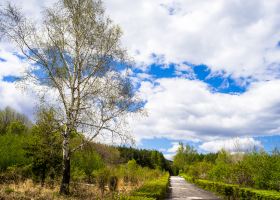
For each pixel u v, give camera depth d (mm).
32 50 17422
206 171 53312
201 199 23297
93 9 18312
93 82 18000
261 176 24203
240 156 38531
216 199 23672
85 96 17500
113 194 16438
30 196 14898
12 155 24734
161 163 114250
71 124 17516
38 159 20578
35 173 20875
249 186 27750
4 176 21031
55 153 20766
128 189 22344
